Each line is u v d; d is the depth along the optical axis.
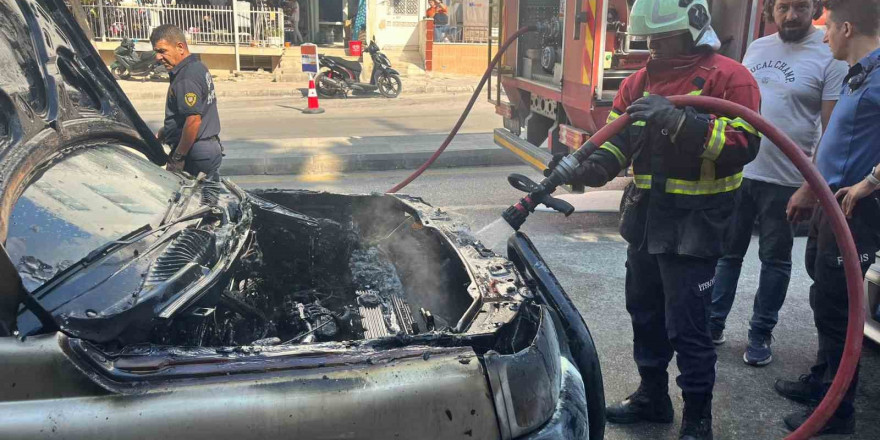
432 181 8.30
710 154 2.48
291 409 1.58
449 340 1.85
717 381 3.61
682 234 2.72
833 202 2.34
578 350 2.53
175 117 4.92
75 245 1.97
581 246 5.81
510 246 3.00
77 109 2.59
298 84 16.52
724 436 3.13
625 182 7.77
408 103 14.81
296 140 9.91
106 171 2.46
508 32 7.67
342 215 3.36
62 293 1.76
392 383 1.66
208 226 2.39
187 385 1.58
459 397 1.70
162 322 1.76
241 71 17.61
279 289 2.95
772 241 3.63
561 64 6.16
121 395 1.54
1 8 2.28
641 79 2.85
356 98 15.27
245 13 17.36
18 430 1.50
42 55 2.44
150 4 17.23
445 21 19.42
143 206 2.37
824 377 3.20
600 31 5.48
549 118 7.05
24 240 1.88
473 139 10.20
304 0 21.00
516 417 1.77
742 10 5.39
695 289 2.77
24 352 1.55
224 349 1.71
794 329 4.24
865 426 3.21
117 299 1.76
